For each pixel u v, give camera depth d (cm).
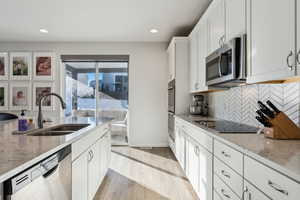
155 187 275
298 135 148
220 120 292
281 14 129
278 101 178
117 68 522
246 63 176
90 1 295
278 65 132
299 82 153
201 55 311
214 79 234
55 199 122
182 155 316
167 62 498
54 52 499
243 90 244
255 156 109
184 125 301
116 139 516
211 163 183
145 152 445
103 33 436
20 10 325
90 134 204
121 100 525
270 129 152
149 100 501
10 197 83
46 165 112
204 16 287
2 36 457
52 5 308
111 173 325
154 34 443
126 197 248
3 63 503
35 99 502
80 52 499
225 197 151
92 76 522
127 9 321
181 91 396
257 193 108
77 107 523
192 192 261
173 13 336
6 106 503
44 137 156
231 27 203
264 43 148
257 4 157
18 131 184
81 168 174
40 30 418
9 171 81
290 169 83
